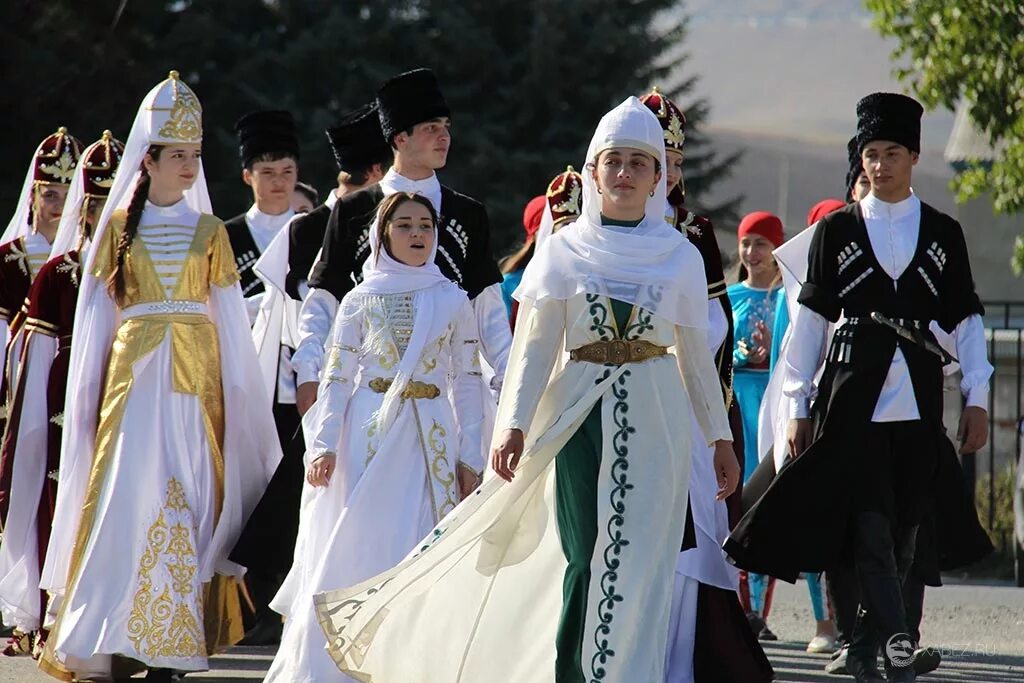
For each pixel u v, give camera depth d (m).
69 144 19.17
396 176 16.03
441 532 13.36
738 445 19.16
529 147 61.88
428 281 15.01
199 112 16.70
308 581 14.62
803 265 16.48
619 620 12.59
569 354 13.25
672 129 16.25
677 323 13.17
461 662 13.71
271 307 18.84
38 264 19.02
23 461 17.84
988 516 29.42
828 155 110.44
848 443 15.21
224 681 16.50
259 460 17.05
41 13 55.44
